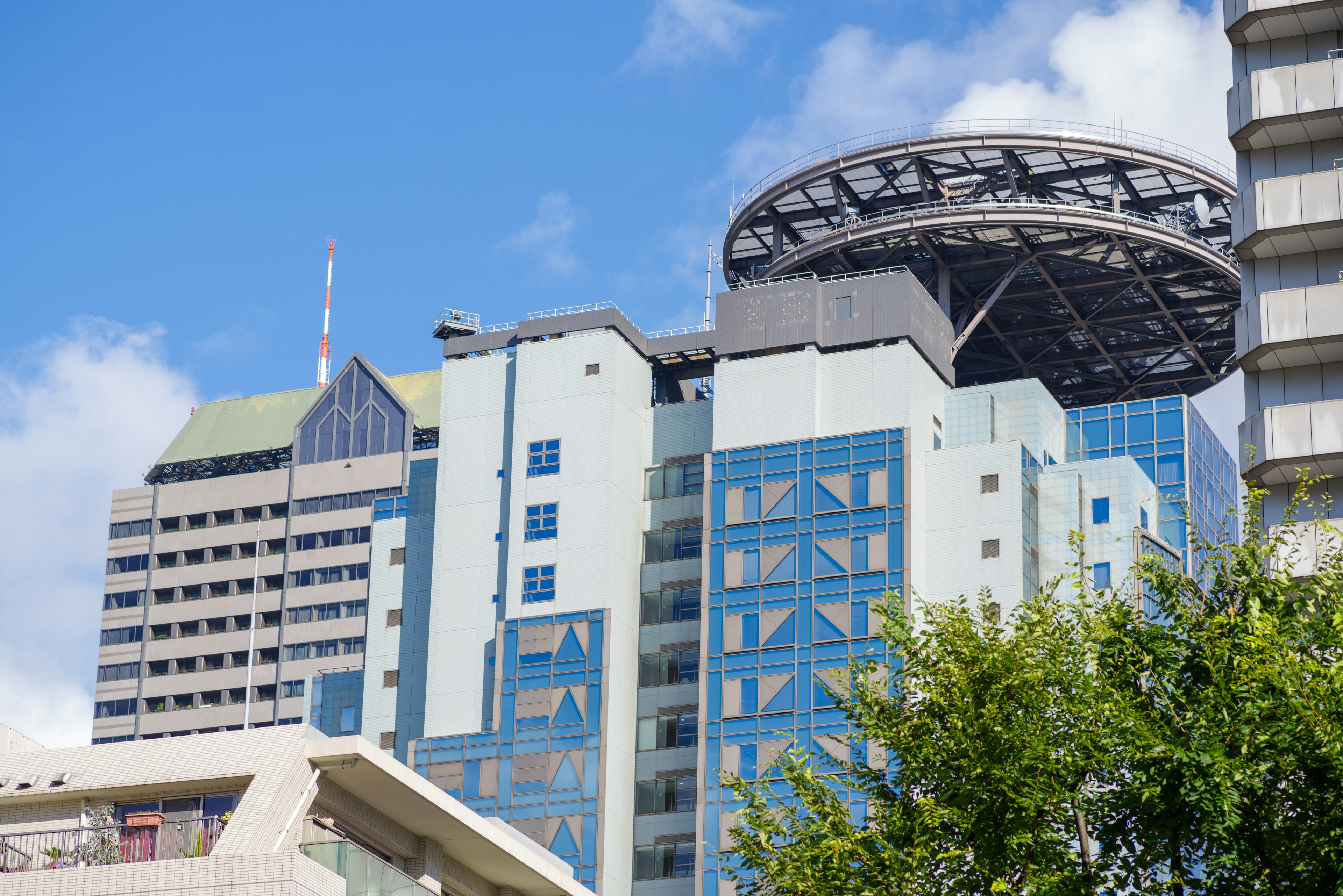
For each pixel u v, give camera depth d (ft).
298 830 164.45
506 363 426.51
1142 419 430.20
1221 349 488.85
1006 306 472.03
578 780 377.71
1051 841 133.18
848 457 384.88
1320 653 139.85
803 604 375.66
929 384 400.67
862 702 145.69
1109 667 141.49
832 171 426.92
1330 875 123.75
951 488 381.81
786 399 395.14
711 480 392.68
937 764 139.03
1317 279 266.98
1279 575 144.66
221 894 151.53
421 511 433.89
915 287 401.70
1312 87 270.87
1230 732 131.13
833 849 135.44
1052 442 412.77
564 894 200.44
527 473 407.85
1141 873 131.95
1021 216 418.72
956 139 414.00
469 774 384.88
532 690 388.37
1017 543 372.38
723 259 468.34
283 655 634.02
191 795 167.94
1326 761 127.65
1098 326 479.41
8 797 168.55
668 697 388.57
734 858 358.23
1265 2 276.41
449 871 189.67
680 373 431.84
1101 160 422.00
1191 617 142.72
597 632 389.39
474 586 408.46
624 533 401.90
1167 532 416.87
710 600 382.83
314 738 171.53
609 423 406.21
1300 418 252.62
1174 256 442.50
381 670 422.00
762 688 371.97
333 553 641.40
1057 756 135.95
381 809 179.42
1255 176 276.00
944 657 144.97
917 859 132.46
